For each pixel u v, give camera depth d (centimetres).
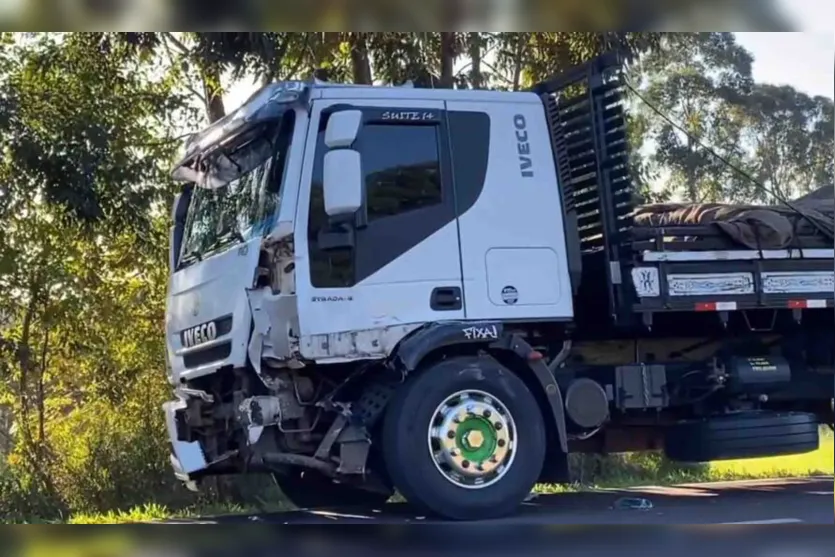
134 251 1392
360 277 698
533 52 1358
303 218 694
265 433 711
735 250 833
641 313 794
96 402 1395
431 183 727
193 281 789
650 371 837
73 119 1270
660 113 1199
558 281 750
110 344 1396
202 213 818
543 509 754
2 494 1278
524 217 747
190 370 784
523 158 757
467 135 744
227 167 791
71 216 1296
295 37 1223
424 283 711
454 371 700
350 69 1326
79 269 1379
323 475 792
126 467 1305
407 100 734
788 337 918
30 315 1363
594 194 807
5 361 1367
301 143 705
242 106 774
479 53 1354
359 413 700
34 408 1373
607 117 808
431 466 685
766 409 902
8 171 1271
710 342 896
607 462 1357
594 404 773
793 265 848
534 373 735
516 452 704
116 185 1303
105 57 1322
